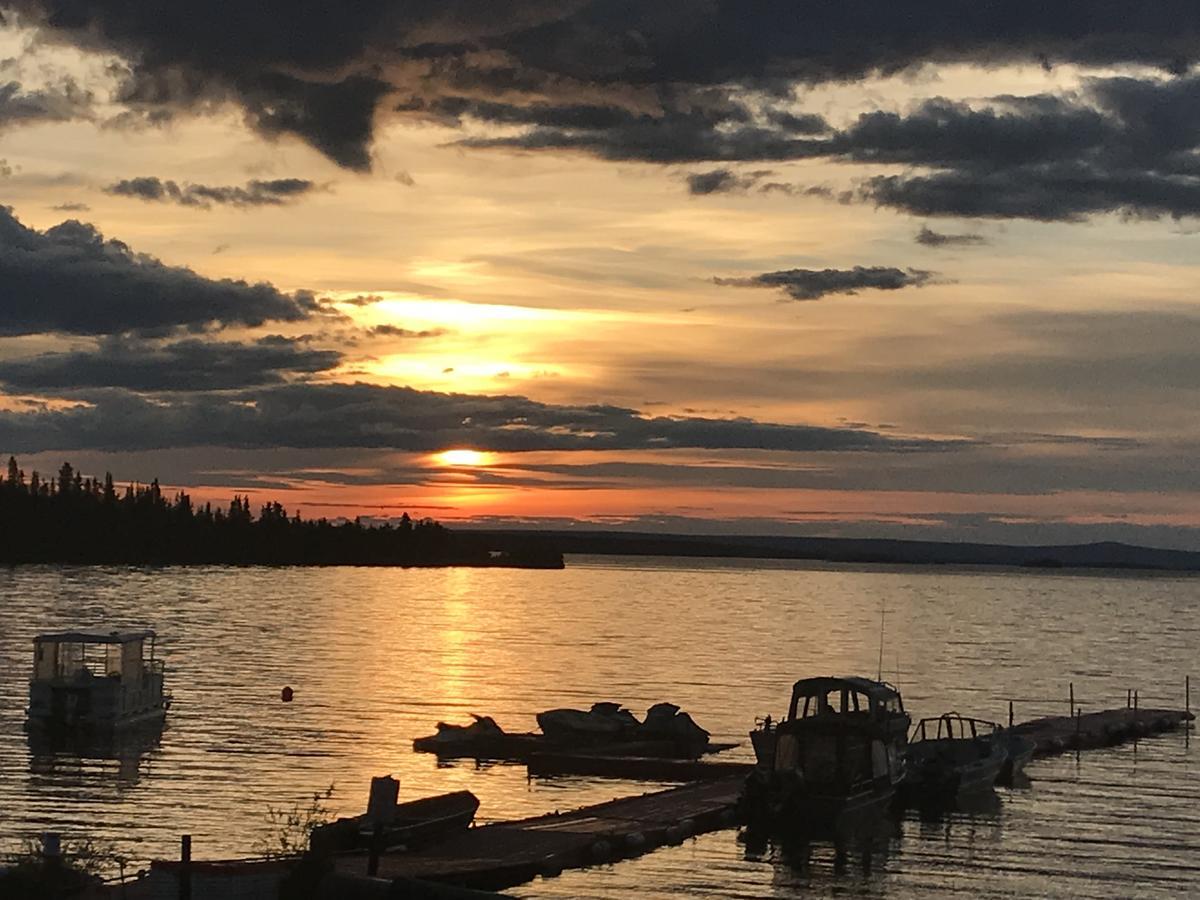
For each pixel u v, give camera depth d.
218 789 64.38
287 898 38.31
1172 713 100.31
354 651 148.00
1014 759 72.44
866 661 148.62
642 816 56.44
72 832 53.84
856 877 50.88
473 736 78.81
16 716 87.75
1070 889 49.72
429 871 43.41
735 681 122.31
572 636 178.88
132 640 84.38
